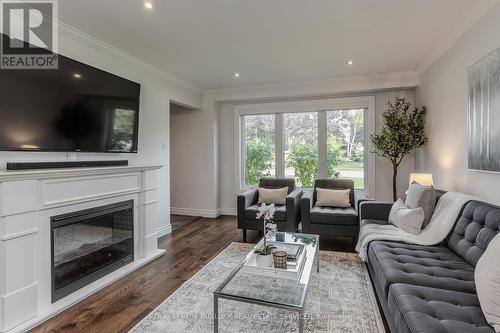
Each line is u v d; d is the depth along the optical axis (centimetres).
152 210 322
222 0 221
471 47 255
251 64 371
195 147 523
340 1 224
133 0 220
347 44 308
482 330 118
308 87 456
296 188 451
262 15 245
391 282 166
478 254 181
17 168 208
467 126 262
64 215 225
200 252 332
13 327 184
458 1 225
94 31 273
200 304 216
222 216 523
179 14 242
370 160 447
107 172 262
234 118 522
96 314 204
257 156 521
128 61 336
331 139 477
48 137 229
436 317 128
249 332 182
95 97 271
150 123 377
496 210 184
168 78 412
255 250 223
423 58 353
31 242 197
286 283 180
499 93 209
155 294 233
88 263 265
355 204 369
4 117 200
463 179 275
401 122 387
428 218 252
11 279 184
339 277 261
